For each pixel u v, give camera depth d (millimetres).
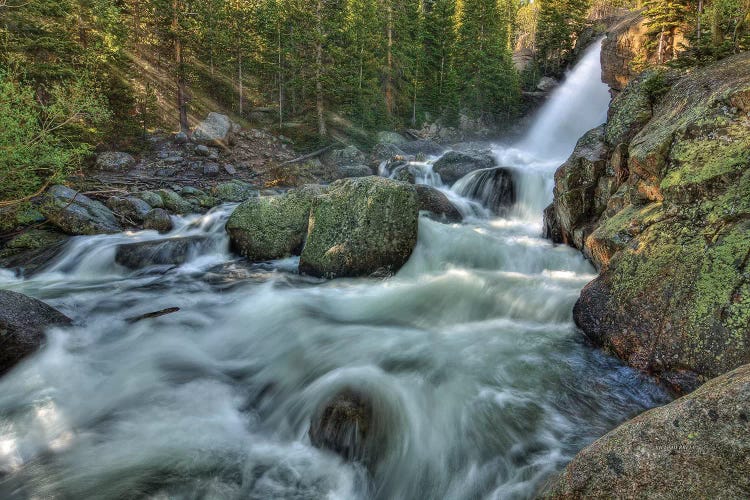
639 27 26594
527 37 75125
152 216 13078
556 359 5453
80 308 7625
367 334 6512
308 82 30406
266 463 4055
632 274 5379
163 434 4449
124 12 27938
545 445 4039
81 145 10625
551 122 40906
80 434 4398
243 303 7883
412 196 9141
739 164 5027
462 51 44750
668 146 6344
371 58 33156
